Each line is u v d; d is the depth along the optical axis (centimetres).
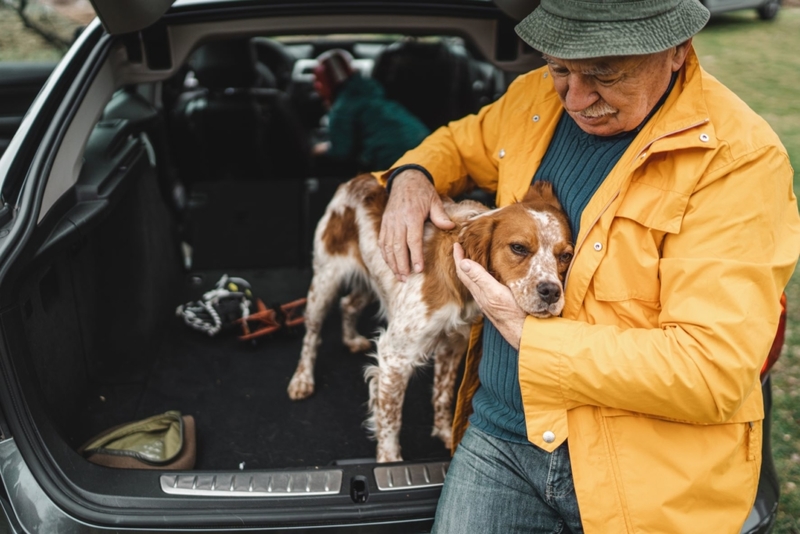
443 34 280
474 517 172
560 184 179
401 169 212
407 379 232
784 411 345
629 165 154
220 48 379
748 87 929
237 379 295
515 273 176
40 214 193
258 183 399
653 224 151
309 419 272
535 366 154
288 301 356
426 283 216
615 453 156
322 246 279
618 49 139
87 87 229
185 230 401
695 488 152
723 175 146
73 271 246
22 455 163
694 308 144
